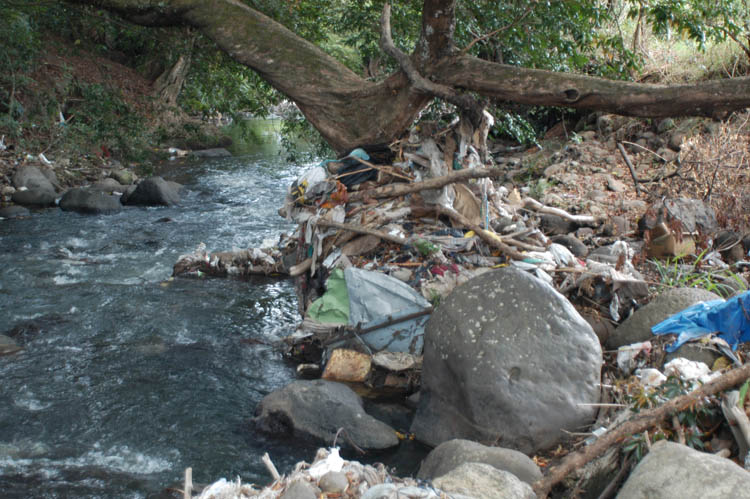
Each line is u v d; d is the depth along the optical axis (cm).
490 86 720
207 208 1345
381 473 371
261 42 884
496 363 468
